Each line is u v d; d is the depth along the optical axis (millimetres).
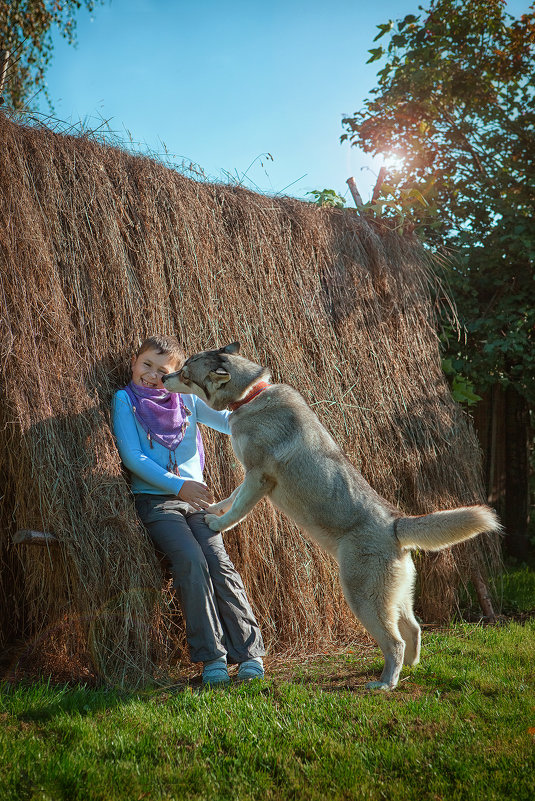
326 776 2441
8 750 2533
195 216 4781
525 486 7539
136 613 3514
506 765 2482
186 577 3514
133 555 3566
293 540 4465
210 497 3764
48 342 3754
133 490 3838
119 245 4246
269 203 5410
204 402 3965
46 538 3334
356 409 5109
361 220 5973
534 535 8141
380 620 3512
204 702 3076
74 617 3504
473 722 2922
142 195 4535
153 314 4320
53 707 3004
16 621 4117
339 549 3635
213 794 2309
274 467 3742
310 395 4906
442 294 6734
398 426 5281
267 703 3076
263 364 4812
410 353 5668
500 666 3768
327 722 2902
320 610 4523
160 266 4453
